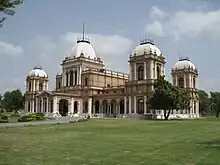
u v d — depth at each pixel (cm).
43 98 9469
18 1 1756
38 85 12188
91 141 2166
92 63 10306
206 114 14625
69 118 6975
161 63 8525
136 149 1731
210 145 1858
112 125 4247
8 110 14800
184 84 9962
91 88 9519
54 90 10800
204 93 14050
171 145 1892
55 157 1480
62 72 10612
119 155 1526
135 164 1295
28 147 1848
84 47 10481
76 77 10094
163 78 6994
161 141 2134
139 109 8044
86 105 9569
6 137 2512
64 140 2253
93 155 1533
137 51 8519
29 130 3350
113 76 10400
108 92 9631
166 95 6488
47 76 12581
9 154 1576
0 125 4325
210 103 13800
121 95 8519
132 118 7394
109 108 8900
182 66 10081
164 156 1478
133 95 8138
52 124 4616
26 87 12306
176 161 1345
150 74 8069
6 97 14675
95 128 3634
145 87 8044
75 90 9881
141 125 4197
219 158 1394
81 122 5209
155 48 8494
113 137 2464
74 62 10169
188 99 7594
